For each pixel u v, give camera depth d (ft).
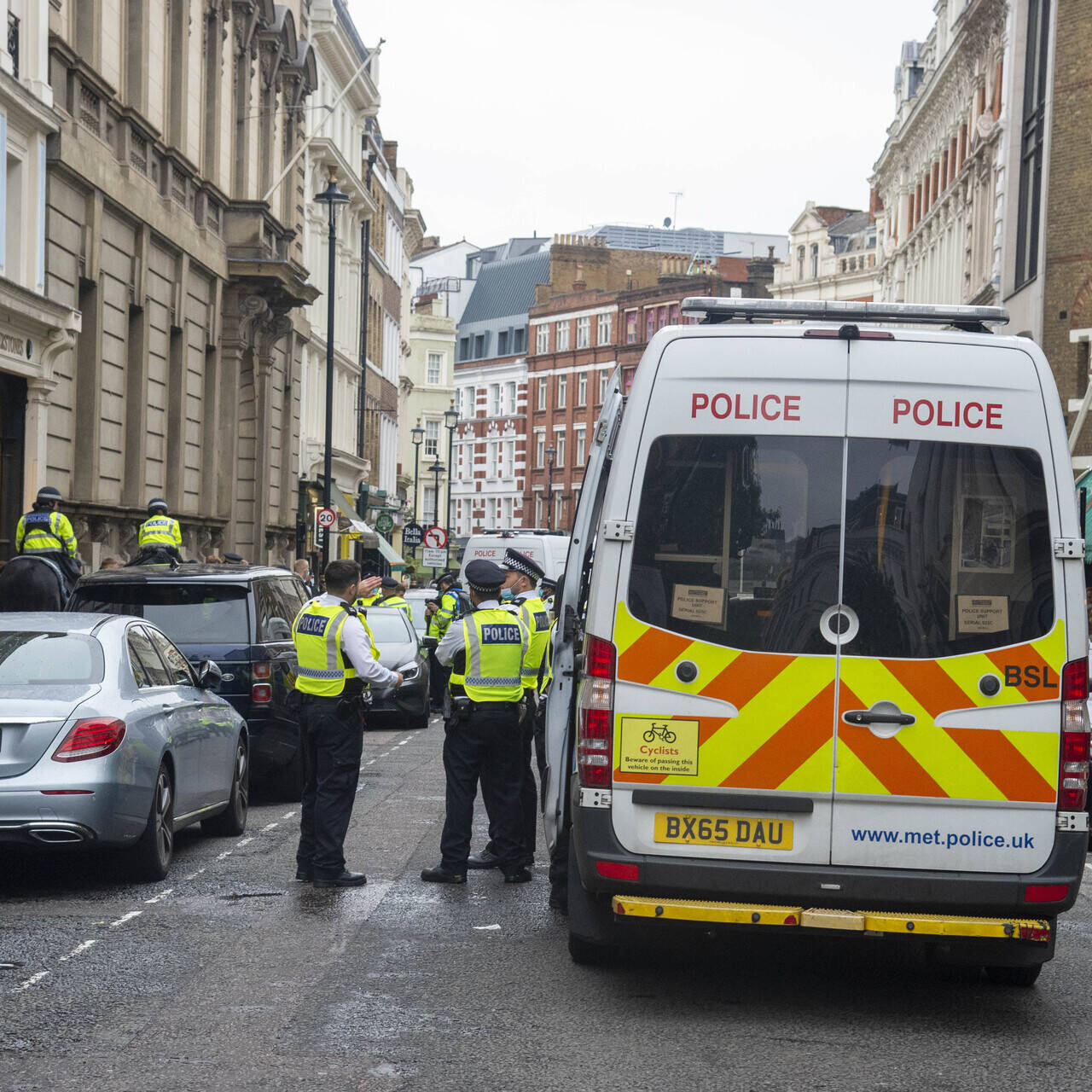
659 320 346.33
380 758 61.57
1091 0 113.91
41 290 70.44
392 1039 21.49
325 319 175.01
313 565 143.33
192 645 45.27
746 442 23.45
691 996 24.57
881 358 23.44
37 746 30.78
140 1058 20.39
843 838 23.15
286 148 133.18
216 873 34.68
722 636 23.30
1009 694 23.20
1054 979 26.76
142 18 86.89
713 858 23.26
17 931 28.17
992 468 23.39
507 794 34.53
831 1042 22.09
